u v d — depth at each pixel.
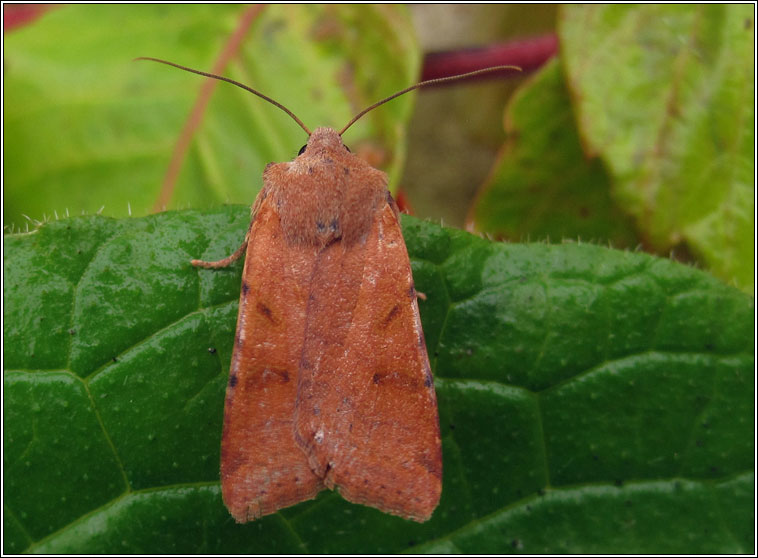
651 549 0.06
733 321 0.06
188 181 0.06
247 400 0.05
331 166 0.06
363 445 0.05
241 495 0.05
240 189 0.06
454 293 0.06
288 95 0.07
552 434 0.06
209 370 0.06
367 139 0.06
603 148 0.06
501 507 0.06
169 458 0.06
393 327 0.06
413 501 0.05
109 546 0.05
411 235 0.06
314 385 0.05
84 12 0.07
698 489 0.06
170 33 0.07
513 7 0.08
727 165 0.06
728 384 0.06
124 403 0.06
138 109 0.06
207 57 0.07
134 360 0.06
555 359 0.06
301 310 0.06
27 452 0.05
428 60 0.07
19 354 0.05
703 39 0.06
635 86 0.06
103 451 0.06
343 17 0.07
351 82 0.07
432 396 0.05
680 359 0.06
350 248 0.06
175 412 0.06
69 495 0.05
